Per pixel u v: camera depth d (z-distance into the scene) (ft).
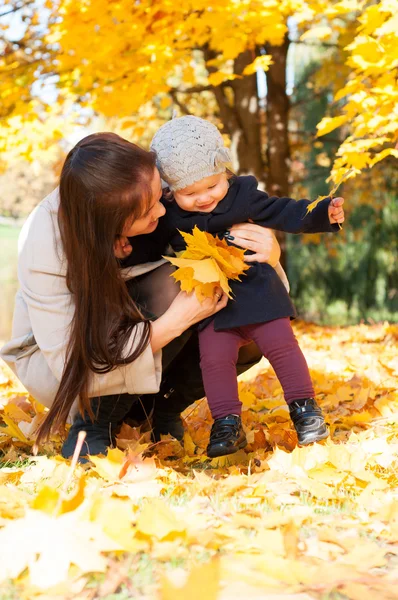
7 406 11.09
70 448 8.52
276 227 8.52
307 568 4.82
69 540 4.89
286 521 5.73
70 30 19.71
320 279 49.14
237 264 8.05
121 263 8.41
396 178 43.70
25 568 4.92
